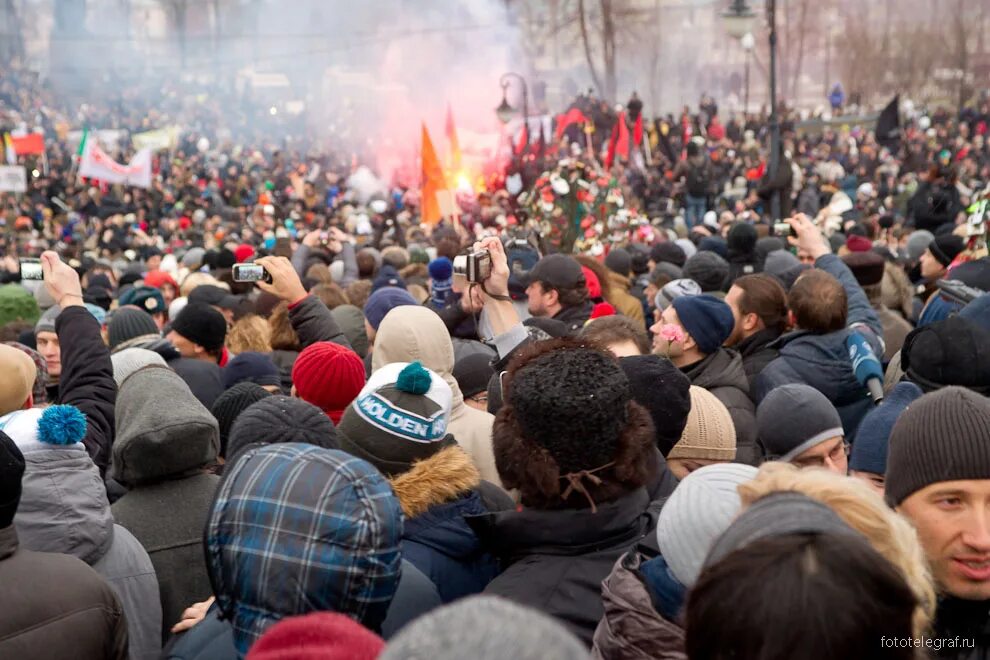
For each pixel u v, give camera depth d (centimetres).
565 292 575
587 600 265
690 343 440
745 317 498
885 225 1442
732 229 862
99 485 307
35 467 296
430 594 276
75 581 262
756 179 2722
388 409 302
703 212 2562
